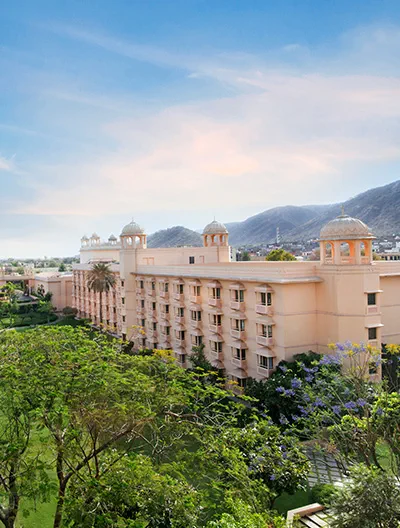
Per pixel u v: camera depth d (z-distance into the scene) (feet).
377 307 123.03
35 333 66.23
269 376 126.41
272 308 128.06
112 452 54.60
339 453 70.85
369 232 123.95
